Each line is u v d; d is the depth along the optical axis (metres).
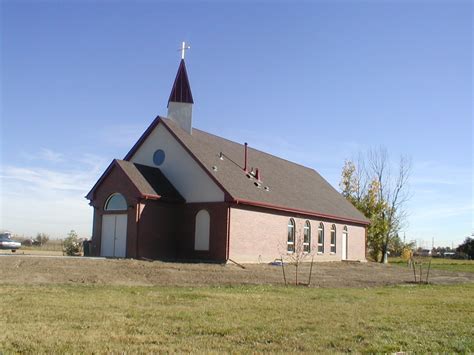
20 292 13.95
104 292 14.84
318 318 11.30
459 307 14.18
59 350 7.69
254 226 30.75
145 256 28.39
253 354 7.81
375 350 8.36
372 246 56.00
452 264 47.50
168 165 31.67
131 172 29.42
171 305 12.64
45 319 10.12
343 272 28.89
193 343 8.45
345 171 58.38
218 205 29.14
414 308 13.70
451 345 8.90
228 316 11.15
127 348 7.92
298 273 25.89
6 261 19.83
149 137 32.84
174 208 30.58
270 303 13.66
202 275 21.47
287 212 33.94
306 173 46.81
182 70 34.03
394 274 29.92
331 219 40.00
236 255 29.12
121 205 29.28
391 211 56.31
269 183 35.44
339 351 8.26
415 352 8.32
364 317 11.67
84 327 9.44
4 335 8.52
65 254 35.59
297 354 7.90
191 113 33.53
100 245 29.59
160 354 7.64
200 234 29.66
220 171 31.00
